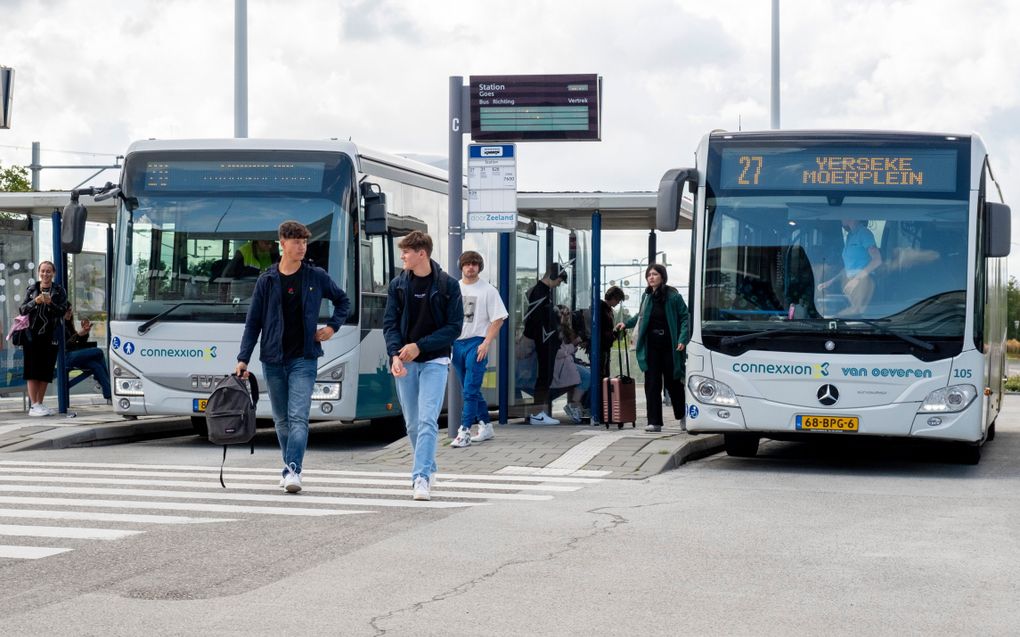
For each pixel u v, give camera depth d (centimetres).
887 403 1320
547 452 1411
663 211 1348
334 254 1575
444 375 1088
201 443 1695
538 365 1827
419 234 1078
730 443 1498
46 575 735
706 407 1362
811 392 1331
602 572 764
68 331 2008
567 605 674
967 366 1316
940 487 1233
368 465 1357
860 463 1462
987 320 1430
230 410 1102
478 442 1504
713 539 891
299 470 1116
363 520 952
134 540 852
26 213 2062
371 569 762
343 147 1595
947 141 1359
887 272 1338
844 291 1341
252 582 721
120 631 606
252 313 1106
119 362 1602
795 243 1355
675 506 1059
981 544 887
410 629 616
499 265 1789
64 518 947
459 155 1550
